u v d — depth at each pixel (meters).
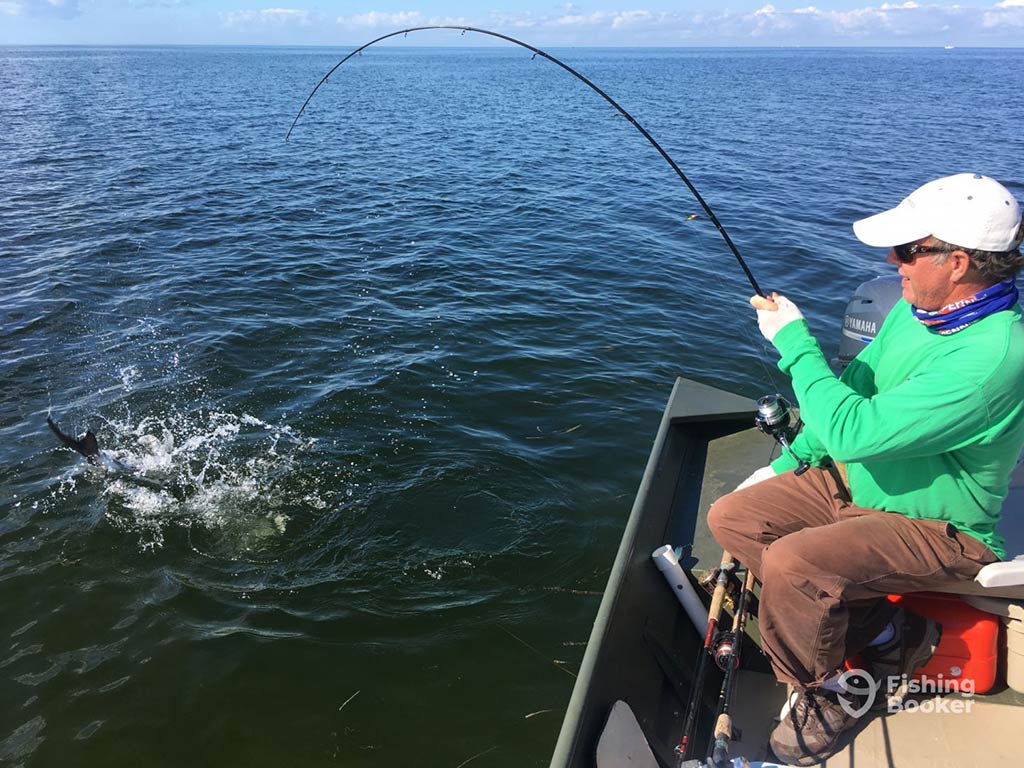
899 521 2.21
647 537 2.94
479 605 4.50
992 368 1.91
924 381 1.98
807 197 14.88
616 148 22.03
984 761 2.27
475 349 7.62
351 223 12.83
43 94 39.97
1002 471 2.08
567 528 5.12
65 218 12.51
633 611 2.65
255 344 7.68
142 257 10.51
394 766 3.53
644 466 5.78
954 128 26.52
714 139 23.53
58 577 4.68
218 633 4.27
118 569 4.77
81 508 5.27
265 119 28.88
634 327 8.27
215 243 11.31
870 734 2.36
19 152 19.22
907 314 2.32
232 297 9.00
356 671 4.04
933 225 1.94
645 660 2.58
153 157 19.03
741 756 2.39
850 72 77.06
